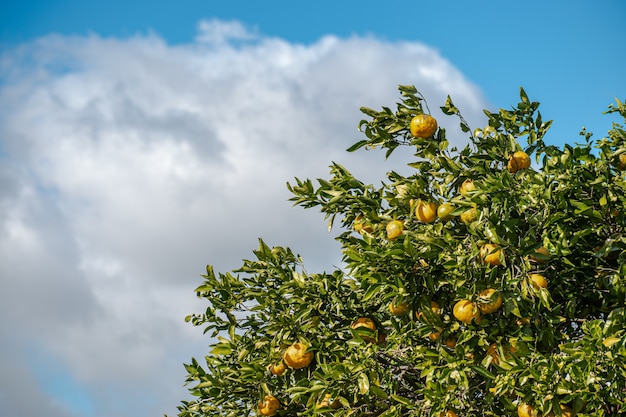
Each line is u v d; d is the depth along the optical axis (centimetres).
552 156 941
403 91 917
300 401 898
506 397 779
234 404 965
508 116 957
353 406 855
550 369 707
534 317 794
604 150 891
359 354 827
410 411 826
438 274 825
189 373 1002
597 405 705
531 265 839
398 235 869
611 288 836
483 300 766
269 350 927
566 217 819
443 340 839
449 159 891
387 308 911
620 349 695
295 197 976
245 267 1001
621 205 823
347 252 810
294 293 930
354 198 927
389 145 941
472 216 827
